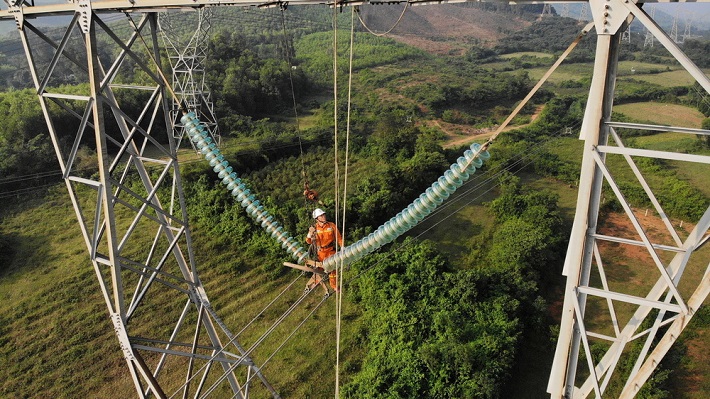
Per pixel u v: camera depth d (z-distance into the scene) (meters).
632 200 26.91
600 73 5.43
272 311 18.38
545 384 15.50
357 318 17.91
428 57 77.88
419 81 57.88
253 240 21.84
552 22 121.81
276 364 16.08
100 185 8.41
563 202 27.70
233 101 43.59
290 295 19.16
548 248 21.17
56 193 26.91
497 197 27.55
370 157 31.94
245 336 17.30
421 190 26.88
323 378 15.61
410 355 15.32
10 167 27.05
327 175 29.58
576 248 6.08
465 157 7.20
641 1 5.01
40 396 14.98
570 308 6.34
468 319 16.81
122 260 8.83
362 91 54.75
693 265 21.34
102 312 18.19
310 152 32.53
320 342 16.92
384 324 16.75
